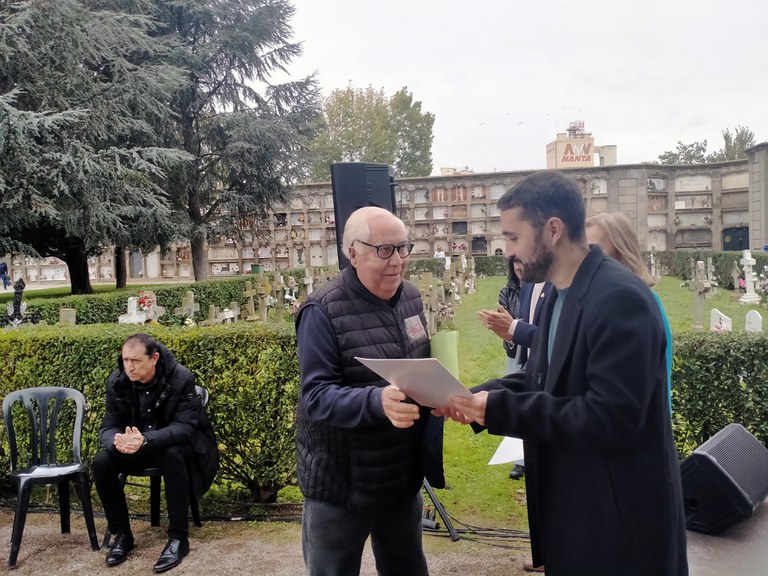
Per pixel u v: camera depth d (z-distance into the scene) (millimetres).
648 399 1470
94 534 3629
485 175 28266
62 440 4332
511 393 1592
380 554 2414
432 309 10828
